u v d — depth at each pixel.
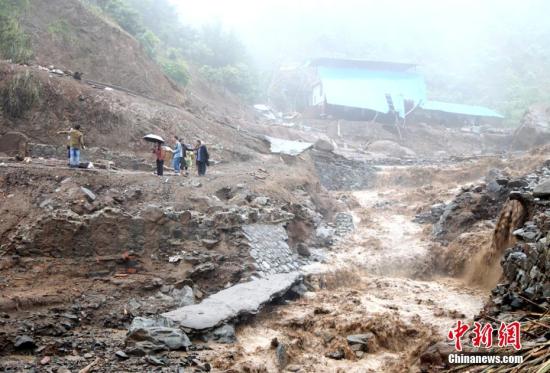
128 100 26.25
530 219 17.05
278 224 19.84
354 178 35.06
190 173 22.47
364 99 50.50
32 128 20.75
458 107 54.34
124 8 37.75
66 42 28.34
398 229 26.02
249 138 32.12
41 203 15.12
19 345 9.88
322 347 12.23
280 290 15.11
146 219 15.66
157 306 12.95
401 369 10.59
